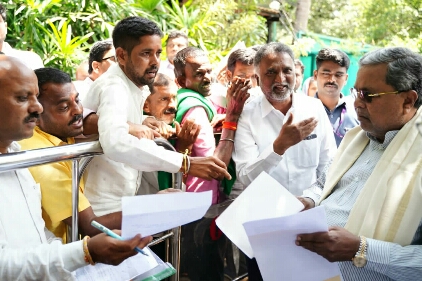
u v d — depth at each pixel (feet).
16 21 19.40
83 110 7.43
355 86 6.72
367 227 6.35
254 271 9.39
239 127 9.48
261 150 9.36
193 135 8.25
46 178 6.46
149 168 6.89
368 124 6.73
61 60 18.83
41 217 6.07
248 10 27.32
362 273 6.57
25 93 5.55
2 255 5.08
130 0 23.15
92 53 12.64
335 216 7.02
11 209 5.55
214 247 9.78
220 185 9.78
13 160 5.47
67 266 5.16
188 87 10.21
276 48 9.34
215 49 24.38
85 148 6.47
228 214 6.82
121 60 7.63
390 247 6.03
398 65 6.35
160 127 8.27
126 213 4.93
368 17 34.32
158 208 5.20
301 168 9.49
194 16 23.45
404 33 31.53
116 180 7.54
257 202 6.84
